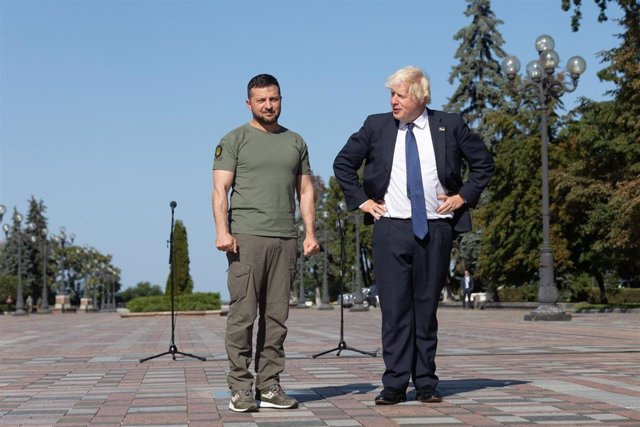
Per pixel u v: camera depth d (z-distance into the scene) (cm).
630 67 3500
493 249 4959
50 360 1385
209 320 4188
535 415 673
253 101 757
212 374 1088
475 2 6244
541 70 2906
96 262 13050
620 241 3528
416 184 745
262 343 751
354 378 998
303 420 669
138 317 5106
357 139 768
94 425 664
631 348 1450
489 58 6281
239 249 741
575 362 1177
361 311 5397
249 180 749
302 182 777
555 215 4503
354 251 8456
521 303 4772
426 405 736
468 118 6162
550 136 4906
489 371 1045
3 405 793
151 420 684
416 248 745
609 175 3809
